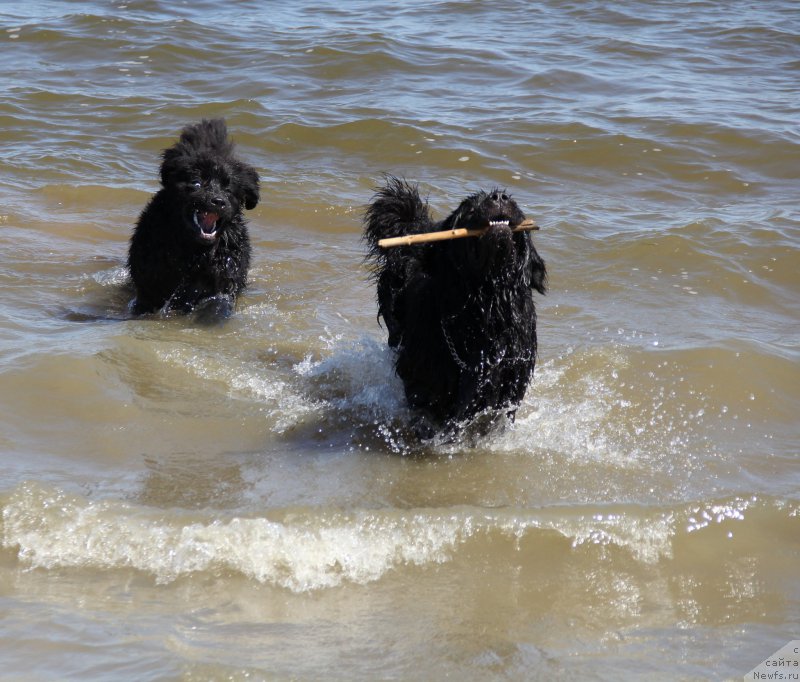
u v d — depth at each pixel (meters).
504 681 5.79
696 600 6.72
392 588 6.71
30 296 11.97
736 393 9.78
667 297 12.14
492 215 8.06
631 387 9.87
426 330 8.90
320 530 7.14
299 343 11.00
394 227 9.91
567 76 21.09
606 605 6.63
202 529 7.05
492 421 8.98
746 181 16.33
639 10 26.36
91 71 20.83
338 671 5.79
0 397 9.03
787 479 8.29
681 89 20.47
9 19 23.62
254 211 14.91
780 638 6.31
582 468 8.46
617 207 15.21
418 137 17.59
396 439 8.98
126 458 8.34
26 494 7.43
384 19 25.31
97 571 6.75
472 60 21.98
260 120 18.20
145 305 11.95
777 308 11.98
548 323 11.38
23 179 15.72
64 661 5.74
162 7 25.70
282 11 25.91
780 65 22.27
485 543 7.18
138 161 16.84
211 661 5.79
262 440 8.84
